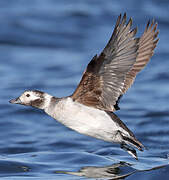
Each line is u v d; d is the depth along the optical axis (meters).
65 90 16.50
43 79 17.67
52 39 21.91
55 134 12.84
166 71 18.00
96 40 21.56
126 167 9.51
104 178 8.85
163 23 22.75
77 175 9.07
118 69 8.12
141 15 23.58
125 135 8.70
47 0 26.84
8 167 9.60
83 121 8.70
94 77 8.35
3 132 12.94
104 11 24.80
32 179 8.87
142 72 18.14
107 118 8.65
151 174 8.82
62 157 10.27
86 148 11.70
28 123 13.70
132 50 8.02
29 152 11.38
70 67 18.95
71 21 23.75
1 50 20.81
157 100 15.38
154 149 11.30
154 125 13.26
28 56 20.23
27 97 9.38
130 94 16.06
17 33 22.34
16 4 26.03
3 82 17.27
